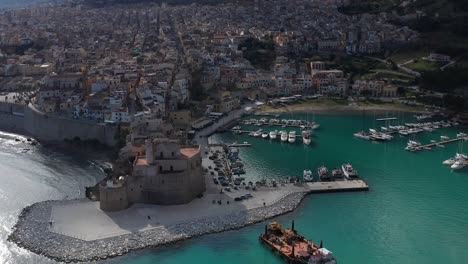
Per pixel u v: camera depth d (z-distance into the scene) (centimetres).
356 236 18912
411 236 18988
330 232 19150
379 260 17400
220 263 17138
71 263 17012
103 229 18912
